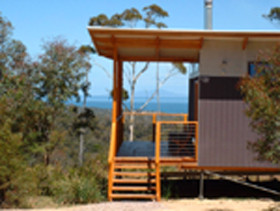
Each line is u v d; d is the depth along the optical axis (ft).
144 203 29.58
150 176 33.32
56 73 46.85
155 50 35.65
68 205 29.58
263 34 29.63
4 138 28.32
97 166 41.96
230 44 31.53
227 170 34.17
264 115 19.65
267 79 20.43
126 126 96.99
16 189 28.48
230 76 31.42
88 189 30.94
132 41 32.22
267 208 27.89
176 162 32.19
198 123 31.50
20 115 43.24
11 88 45.98
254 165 31.09
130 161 32.58
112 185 31.07
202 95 31.48
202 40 31.09
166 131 43.62
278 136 19.56
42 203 29.96
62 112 48.16
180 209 27.27
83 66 50.08
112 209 26.91
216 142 31.35
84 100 56.85
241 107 31.24
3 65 48.83
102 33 30.76
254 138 31.09
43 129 46.50
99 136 83.82
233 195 34.55
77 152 70.08
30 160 41.29
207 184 40.01
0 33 51.16
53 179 34.83
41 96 46.70
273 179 42.39
